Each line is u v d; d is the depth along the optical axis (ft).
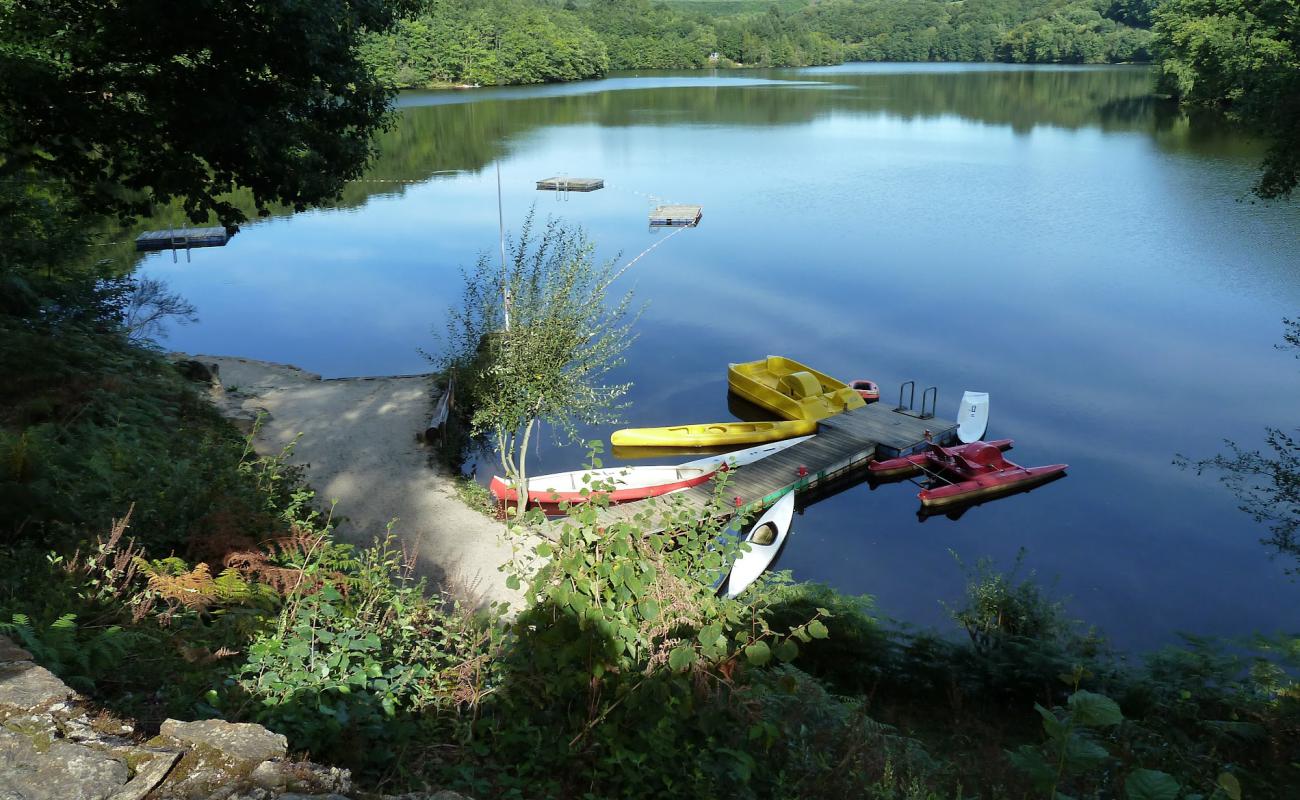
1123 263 126.00
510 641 18.10
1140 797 9.40
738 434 77.61
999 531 64.28
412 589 22.22
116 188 59.98
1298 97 62.80
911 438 76.13
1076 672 11.78
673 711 16.26
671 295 118.62
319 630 16.56
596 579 17.40
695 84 424.46
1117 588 57.06
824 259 133.59
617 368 95.25
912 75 451.12
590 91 383.04
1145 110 285.84
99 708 11.43
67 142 51.29
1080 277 120.98
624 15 530.27
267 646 15.88
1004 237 142.00
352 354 98.48
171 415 44.62
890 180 190.29
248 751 10.83
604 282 55.01
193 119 48.83
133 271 127.34
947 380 90.68
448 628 20.13
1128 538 63.00
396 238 149.18
